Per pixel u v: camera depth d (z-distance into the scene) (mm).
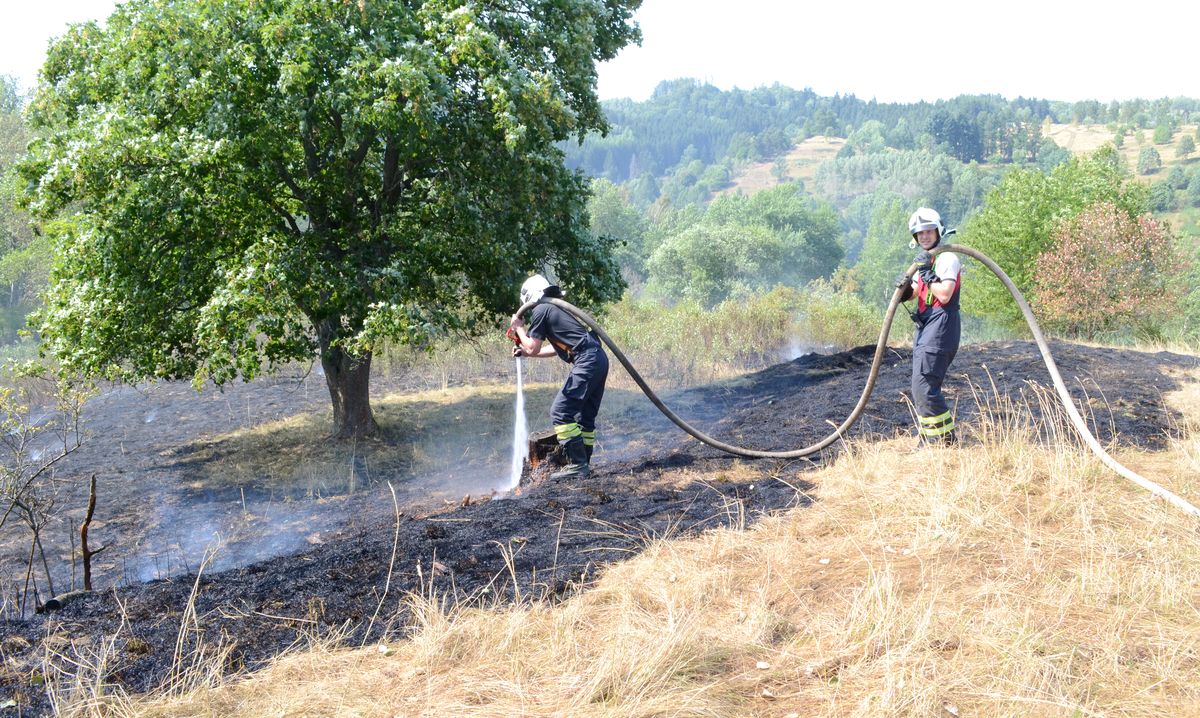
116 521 9523
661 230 111562
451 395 15688
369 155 12516
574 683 3299
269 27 9859
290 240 11156
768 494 5559
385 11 10289
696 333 18484
